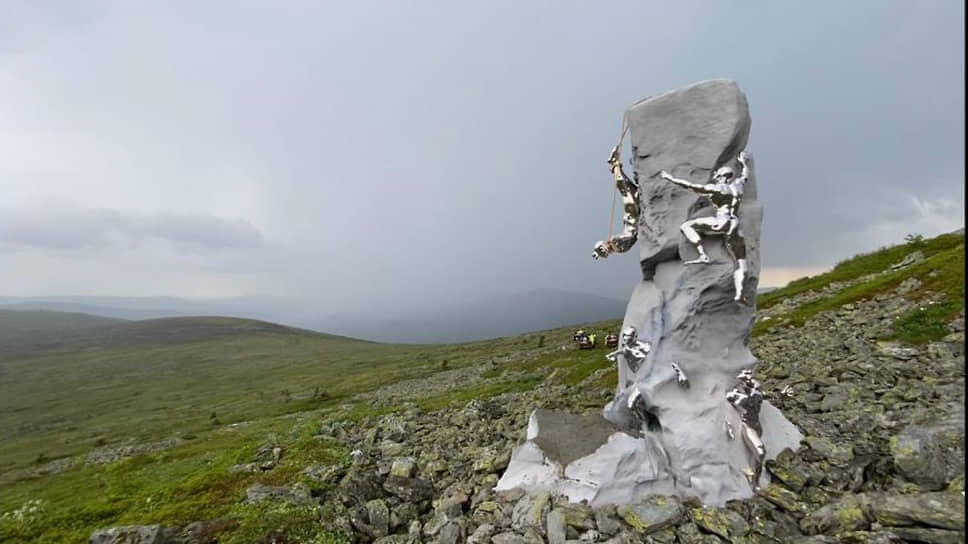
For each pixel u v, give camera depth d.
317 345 166.12
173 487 15.86
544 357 57.00
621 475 10.44
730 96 11.69
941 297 23.00
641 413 11.63
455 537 10.46
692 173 11.98
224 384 104.00
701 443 10.62
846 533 8.52
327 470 15.60
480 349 103.19
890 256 42.78
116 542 10.91
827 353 20.14
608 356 13.07
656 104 12.53
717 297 11.62
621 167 13.73
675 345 11.71
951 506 8.16
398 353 130.25
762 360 21.58
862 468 10.40
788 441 11.77
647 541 9.08
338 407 45.66
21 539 13.40
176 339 180.00
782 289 47.94
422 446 18.55
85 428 73.81
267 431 30.00
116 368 132.75
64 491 20.08
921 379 14.98
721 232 11.07
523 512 10.48
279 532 11.39
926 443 9.78
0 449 62.72
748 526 9.27
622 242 13.70
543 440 11.82
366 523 11.97
